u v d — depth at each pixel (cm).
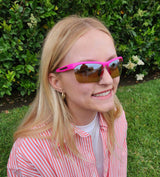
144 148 270
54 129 115
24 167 115
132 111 339
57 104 115
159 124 309
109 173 154
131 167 246
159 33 436
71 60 94
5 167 243
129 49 414
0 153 263
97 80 93
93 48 91
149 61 468
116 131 150
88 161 129
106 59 94
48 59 104
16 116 327
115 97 151
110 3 371
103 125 136
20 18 314
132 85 435
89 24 98
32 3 312
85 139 125
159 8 407
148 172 241
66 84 100
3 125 308
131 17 398
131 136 287
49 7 321
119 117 152
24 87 361
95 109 100
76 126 126
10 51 323
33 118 140
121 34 412
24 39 332
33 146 115
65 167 125
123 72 486
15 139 132
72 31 95
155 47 445
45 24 347
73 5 341
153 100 367
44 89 114
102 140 139
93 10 363
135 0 408
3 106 362
